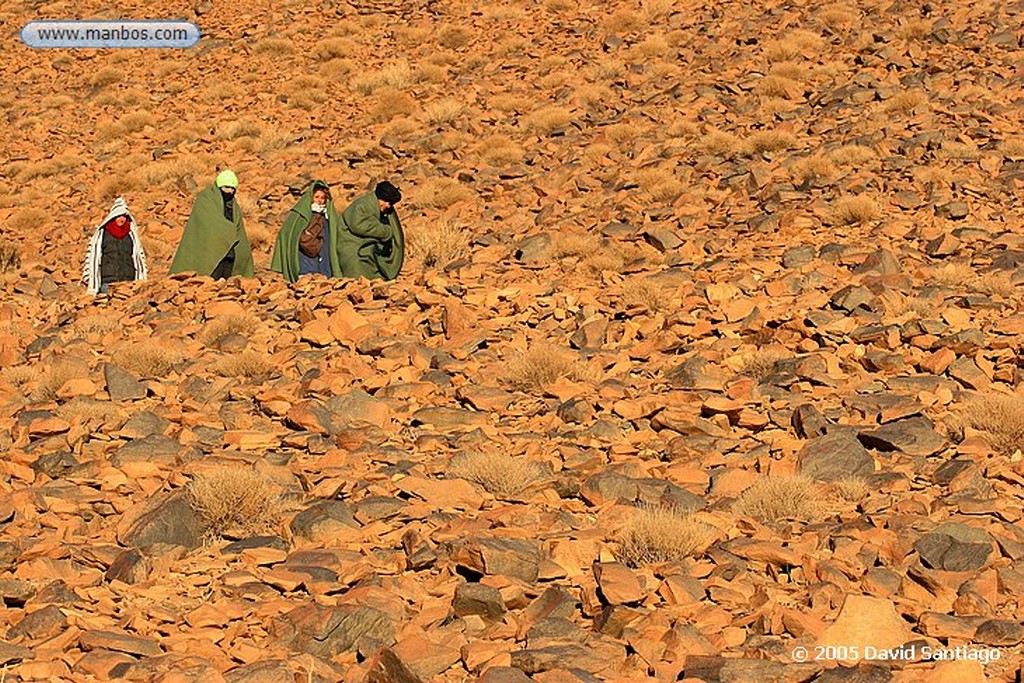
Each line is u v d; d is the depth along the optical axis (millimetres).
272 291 17531
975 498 9516
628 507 9227
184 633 7180
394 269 19266
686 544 8430
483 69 39094
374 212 18844
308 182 30297
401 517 9250
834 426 11258
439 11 46062
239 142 35094
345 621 7086
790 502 9312
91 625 7234
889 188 23156
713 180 25469
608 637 7074
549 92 35688
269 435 11375
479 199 26203
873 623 6871
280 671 6375
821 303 15547
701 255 19547
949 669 6188
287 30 45938
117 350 14680
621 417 11984
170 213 29141
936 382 12516
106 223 20062
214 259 19500
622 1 44031
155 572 8266
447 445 11211
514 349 14438
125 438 11578
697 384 12656
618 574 7691
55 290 21891
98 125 38500
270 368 14016
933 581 7750
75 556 8430
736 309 15352
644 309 15734
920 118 28062
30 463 10750
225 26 47469
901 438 10859
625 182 25719
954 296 15820
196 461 10438
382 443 11367
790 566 8102
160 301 17656
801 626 6988
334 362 13953
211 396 13125
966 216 21234
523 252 19781
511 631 7359
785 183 24203
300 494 9648
